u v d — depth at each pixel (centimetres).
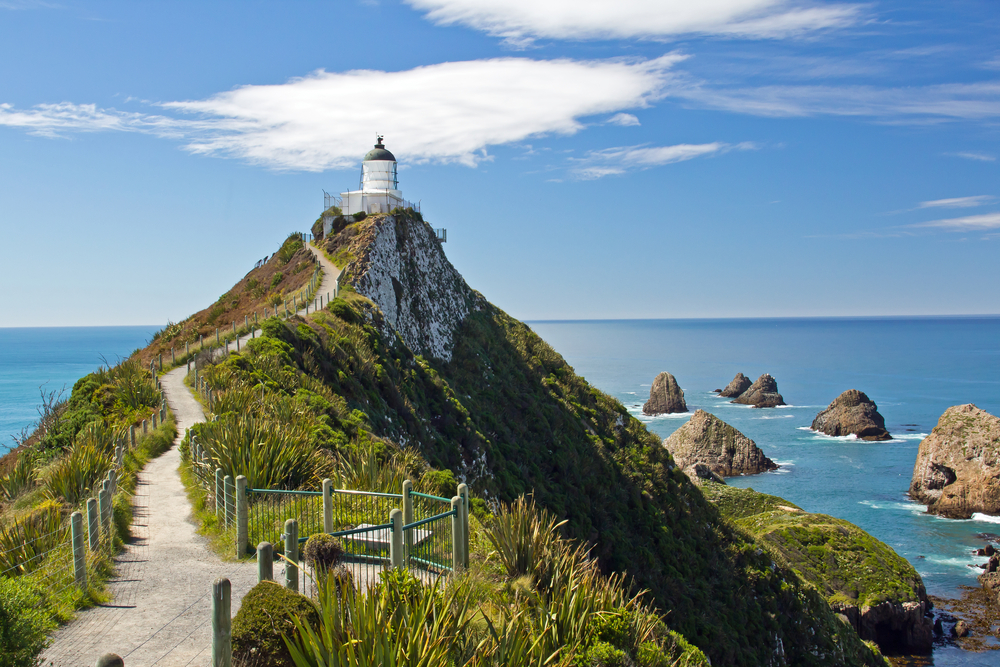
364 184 6406
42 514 1295
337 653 661
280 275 5416
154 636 895
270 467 1570
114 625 927
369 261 4997
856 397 12169
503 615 887
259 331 4000
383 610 734
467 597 882
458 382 4678
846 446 11119
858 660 3822
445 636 750
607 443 4909
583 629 991
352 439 2369
